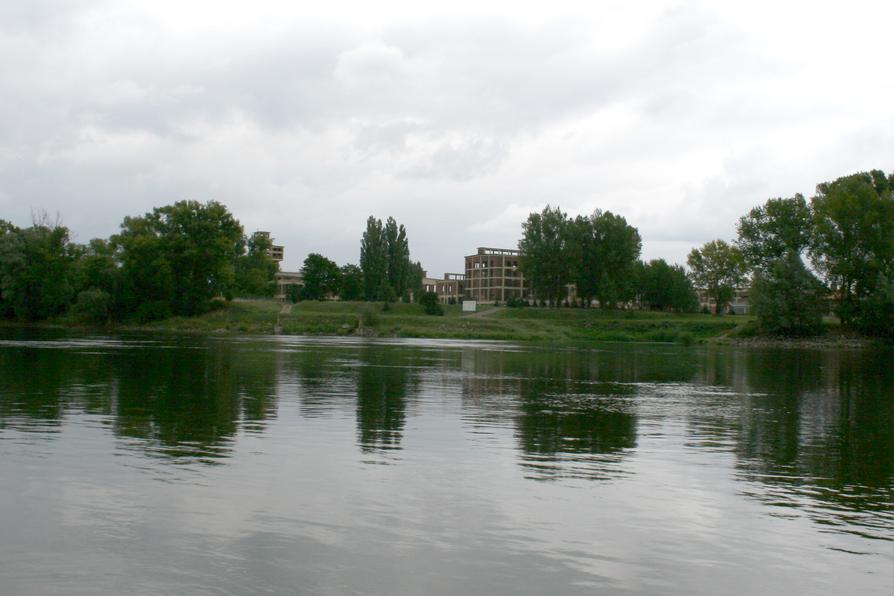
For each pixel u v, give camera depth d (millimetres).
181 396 26859
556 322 129125
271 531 11344
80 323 120375
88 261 123312
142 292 124688
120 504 12555
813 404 29531
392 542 10992
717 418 24734
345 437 19234
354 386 32188
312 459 16391
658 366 52938
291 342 80312
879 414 26328
